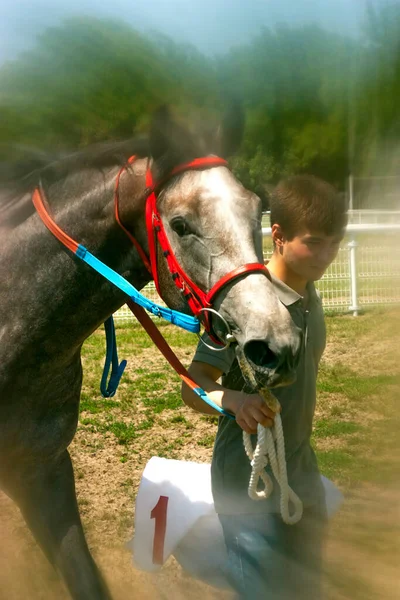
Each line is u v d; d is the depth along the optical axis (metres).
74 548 2.12
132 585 2.65
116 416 4.56
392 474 3.53
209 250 1.74
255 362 1.66
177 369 2.03
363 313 7.87
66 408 2.18
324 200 1.89
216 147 1.87
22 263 2.06
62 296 2.04
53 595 2.60
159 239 1.85
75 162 2.08
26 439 2.09
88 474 3.69
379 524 3.00
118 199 1.97
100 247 2.02
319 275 1.98
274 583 1.94
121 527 3.09
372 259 8.16
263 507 1.98
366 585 2.51
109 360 2.30
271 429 1.84
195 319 1.85
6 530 3.09
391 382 5.08
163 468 2.33
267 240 9.34
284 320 1.66
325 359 5.86
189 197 1.77
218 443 2.07
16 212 2.13
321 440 4.07
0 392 2.04
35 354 2.05
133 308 2.13
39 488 2.15
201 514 2.19
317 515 2.08
